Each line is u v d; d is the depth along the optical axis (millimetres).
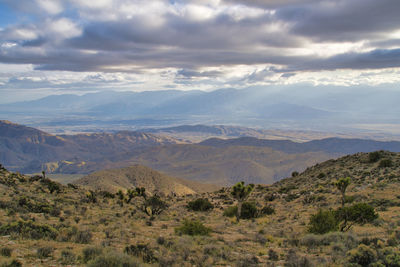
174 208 47812
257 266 13602
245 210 37500
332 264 13125
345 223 23188
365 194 40375
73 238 16625
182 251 15641
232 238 21688
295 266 13305
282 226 28094
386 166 59469
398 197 35312
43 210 27453
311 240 18891
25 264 11422
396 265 11219
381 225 23656
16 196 33562
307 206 41469
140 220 30672
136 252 14109
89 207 37500
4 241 14414
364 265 12258
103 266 11062
